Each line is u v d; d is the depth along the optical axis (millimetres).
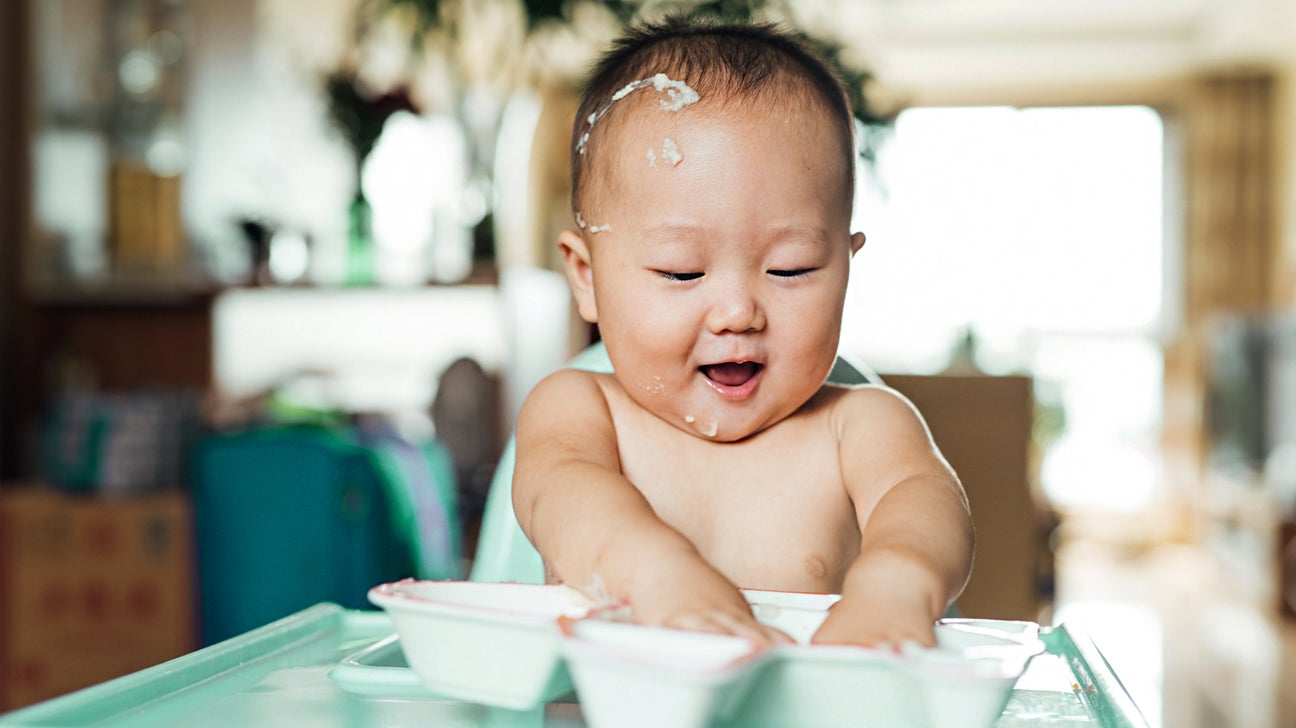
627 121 556
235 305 2688
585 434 591
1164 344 6152
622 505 481
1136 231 6242
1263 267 6090
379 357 2668
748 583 605
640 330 558
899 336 6094
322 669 491
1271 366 4590
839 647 373
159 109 2768
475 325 2652
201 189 2787
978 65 5969
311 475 1965
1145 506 6004
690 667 327
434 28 2057
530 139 2891
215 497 1999
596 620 386
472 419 2211
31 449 2559
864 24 5395
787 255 542
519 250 2789
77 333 2633
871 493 571
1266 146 6098
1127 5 5258
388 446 2076
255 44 2850
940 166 6227
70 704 407
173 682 452
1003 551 1232
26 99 2643
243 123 2834
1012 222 6207
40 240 2662
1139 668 3127
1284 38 5605
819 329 558
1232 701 2768
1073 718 421
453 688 409
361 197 2346
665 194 536
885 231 6098
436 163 2492
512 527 920
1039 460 5371
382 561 1990
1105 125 6184
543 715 419
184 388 2545
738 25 618
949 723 341
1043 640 553
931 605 419
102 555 2152
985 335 6020
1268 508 4086
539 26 1754
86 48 2734
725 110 535
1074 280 6199
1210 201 6129
